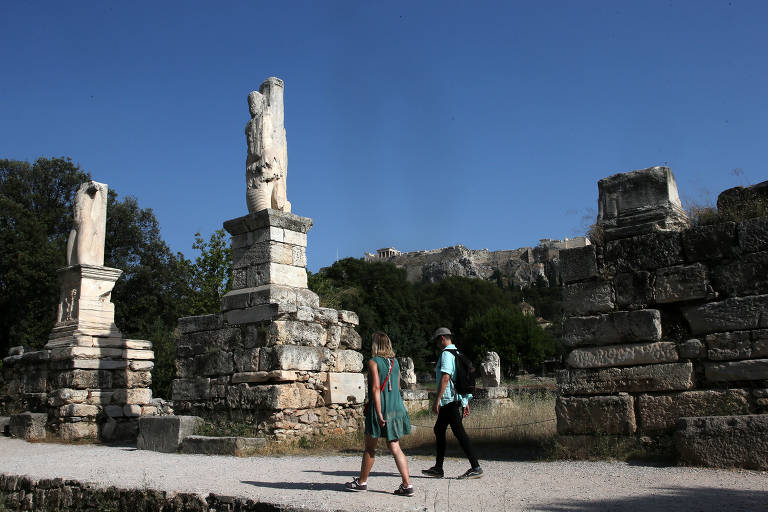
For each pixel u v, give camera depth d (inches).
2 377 769.6
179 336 552.7
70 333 677.9
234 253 541.0
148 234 1851.6
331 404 506.0
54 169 1756.9
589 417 361.1
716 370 331.0
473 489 279.4
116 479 343.3
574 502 243.6
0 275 1423.5
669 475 291.6
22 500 359.6
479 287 3314.5
